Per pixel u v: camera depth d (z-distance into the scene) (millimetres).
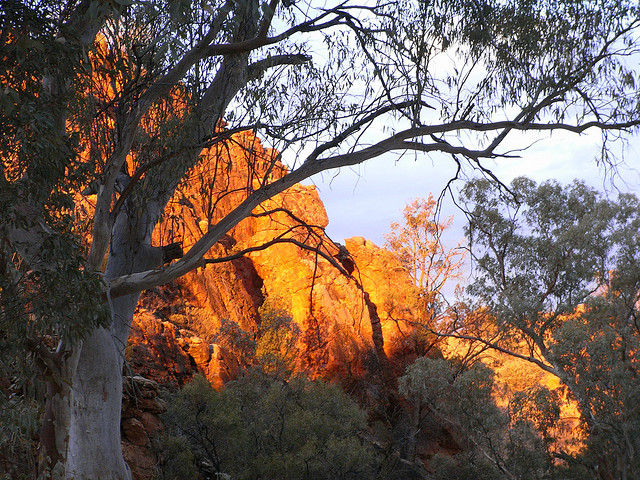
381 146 10883
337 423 21922
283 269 36688
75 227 9484
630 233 21297
